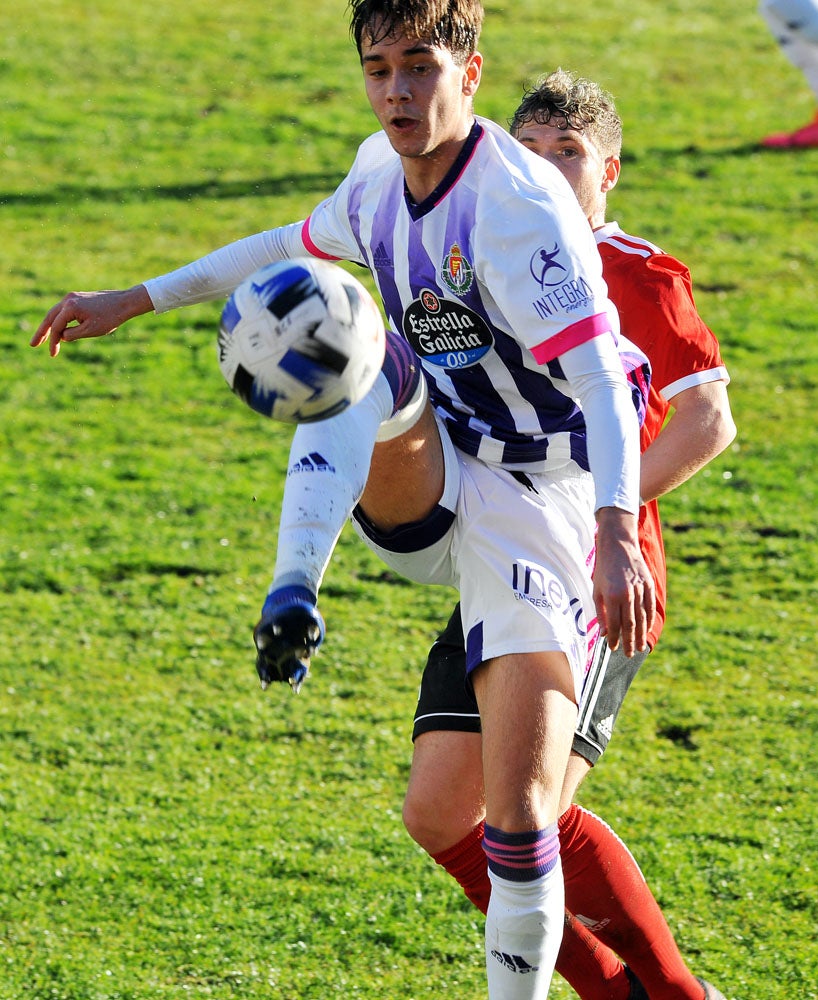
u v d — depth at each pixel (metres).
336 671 18.75
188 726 17.30
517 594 9.20
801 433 27.36
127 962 12.59
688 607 20.66
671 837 14.59
